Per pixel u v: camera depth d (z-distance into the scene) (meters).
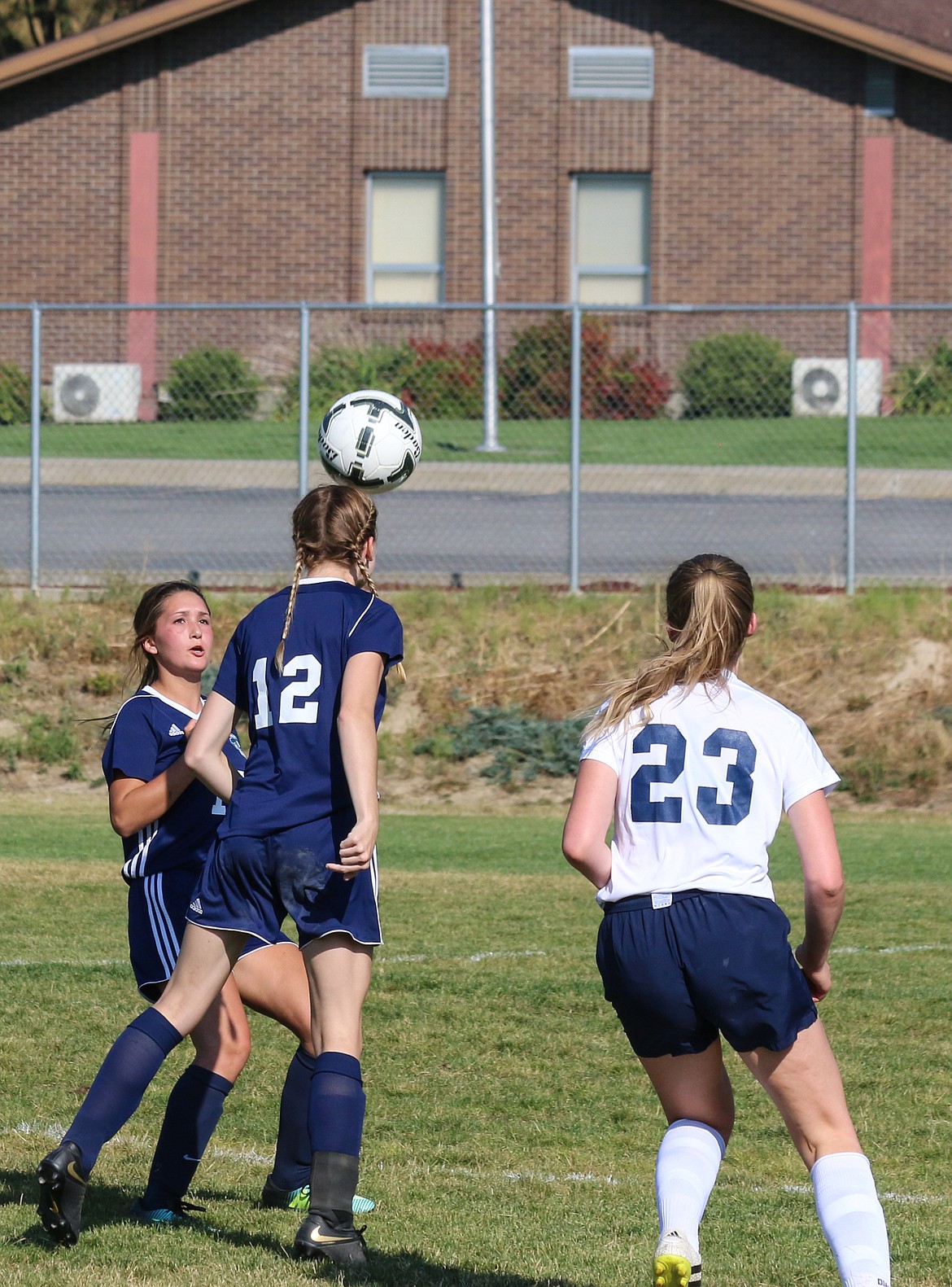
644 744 14.32
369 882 15.87
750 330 97.50
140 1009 26.91
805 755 14.29
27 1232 16.22
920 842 44.59
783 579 59.00
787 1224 18.31
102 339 111.25
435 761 52.16
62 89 112.06
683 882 13.85
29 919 33.34
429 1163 20.56
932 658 54.28
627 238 113.88
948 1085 24.20
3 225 112.56
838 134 110.81
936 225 110.62
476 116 112.31
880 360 98.56
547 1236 17.39
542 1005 27.77
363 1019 26.81
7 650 54.75
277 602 16.48
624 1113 22.95
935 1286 16.09
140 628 18.36
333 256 112.88
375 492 23.81
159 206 112.38
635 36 111.75
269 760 15.93
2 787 50.66
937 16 114.44
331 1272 15.22
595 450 82.56
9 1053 24.36
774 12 108.88
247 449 82.00
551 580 58.84
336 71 112.50
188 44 111.94
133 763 17.70
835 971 30.23
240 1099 23.11
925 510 70.44
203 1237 16.31
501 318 111.06
